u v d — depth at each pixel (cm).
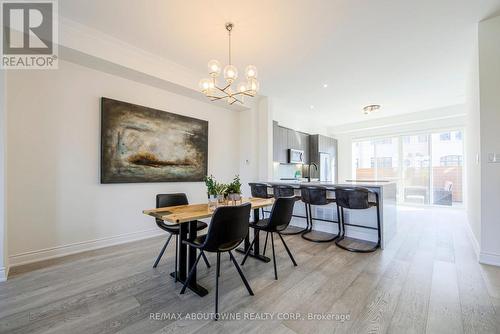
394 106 562
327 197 376
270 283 212
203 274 233
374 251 294
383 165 705
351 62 339
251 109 494
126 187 337
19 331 149
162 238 354
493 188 246
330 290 199
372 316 163
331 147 733
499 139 243
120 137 323
